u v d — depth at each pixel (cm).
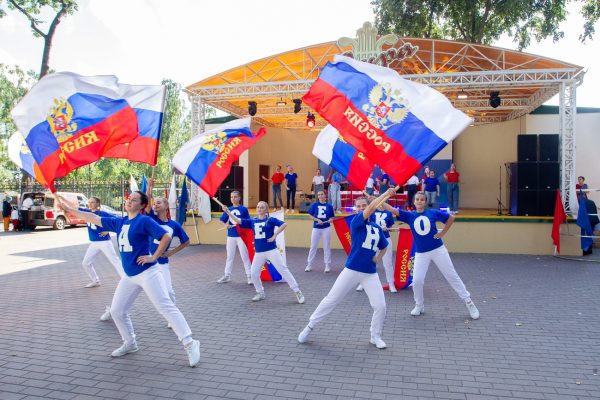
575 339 566
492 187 2156
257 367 475
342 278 530
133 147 564
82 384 433
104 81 543
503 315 676
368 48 1422
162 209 612
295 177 1730
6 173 3812
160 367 475
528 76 1402
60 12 2420
